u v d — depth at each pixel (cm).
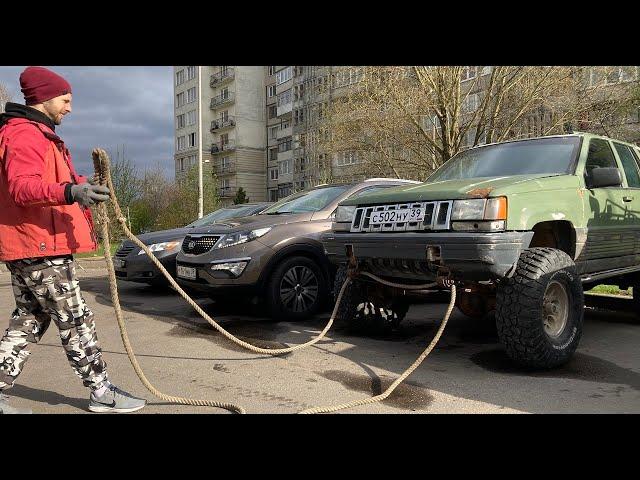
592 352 474
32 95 298
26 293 308
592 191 480
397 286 436
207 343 518
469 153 582
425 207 411
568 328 418
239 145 6650
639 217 560
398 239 409
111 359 461
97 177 316
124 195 3253
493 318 640
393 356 461
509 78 1645
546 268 391
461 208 391
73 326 313
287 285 612
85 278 1140
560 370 416
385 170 1884
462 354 469
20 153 281
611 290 761
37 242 289
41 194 272
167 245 821
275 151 6656
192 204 3569
